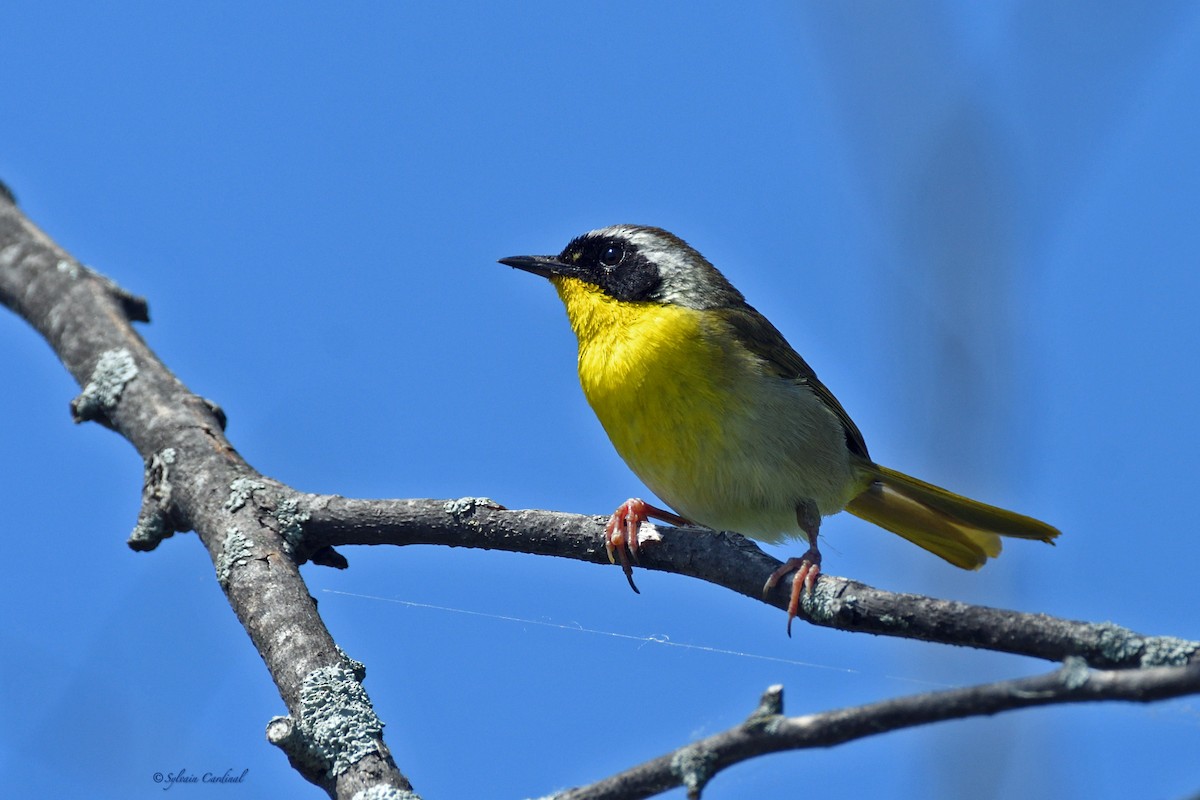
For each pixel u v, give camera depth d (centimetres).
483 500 935
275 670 816
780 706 595
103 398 1054
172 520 976
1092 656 702
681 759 598
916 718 564
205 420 1023
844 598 817
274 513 936
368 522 928
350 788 739
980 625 737
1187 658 681
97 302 1138
